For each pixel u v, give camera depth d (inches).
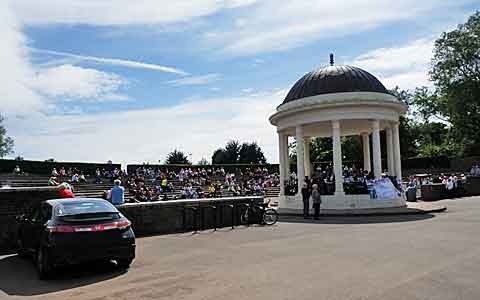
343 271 344.8
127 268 392.8
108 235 369.4
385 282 303.3
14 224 542.6
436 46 2271.2
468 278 308.8
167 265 401.1
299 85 1159.6
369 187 1028.5
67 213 373.1
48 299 295.4
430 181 1544.0
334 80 1095.6
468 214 810.2
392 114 1101.1
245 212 773.9
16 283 348.2
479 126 2204.7
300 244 506.0
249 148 3742.6
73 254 353.4
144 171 1887.3
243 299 273.4
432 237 520.1
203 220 719.1
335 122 1061.1
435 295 267.1
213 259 423.2
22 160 1841.8
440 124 2755.9
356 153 2391.7
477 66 2188.7
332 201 1035.3
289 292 286.0
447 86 2256.4
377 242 496.4
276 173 2203.5
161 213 675.4
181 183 1753.2
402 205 1045.8
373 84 1100.5
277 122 1227.2
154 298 285.4
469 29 2207.2
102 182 1657.2
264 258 418.3
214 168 2207.2
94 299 290.0
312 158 2561.5
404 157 2513.5
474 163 2076.8
